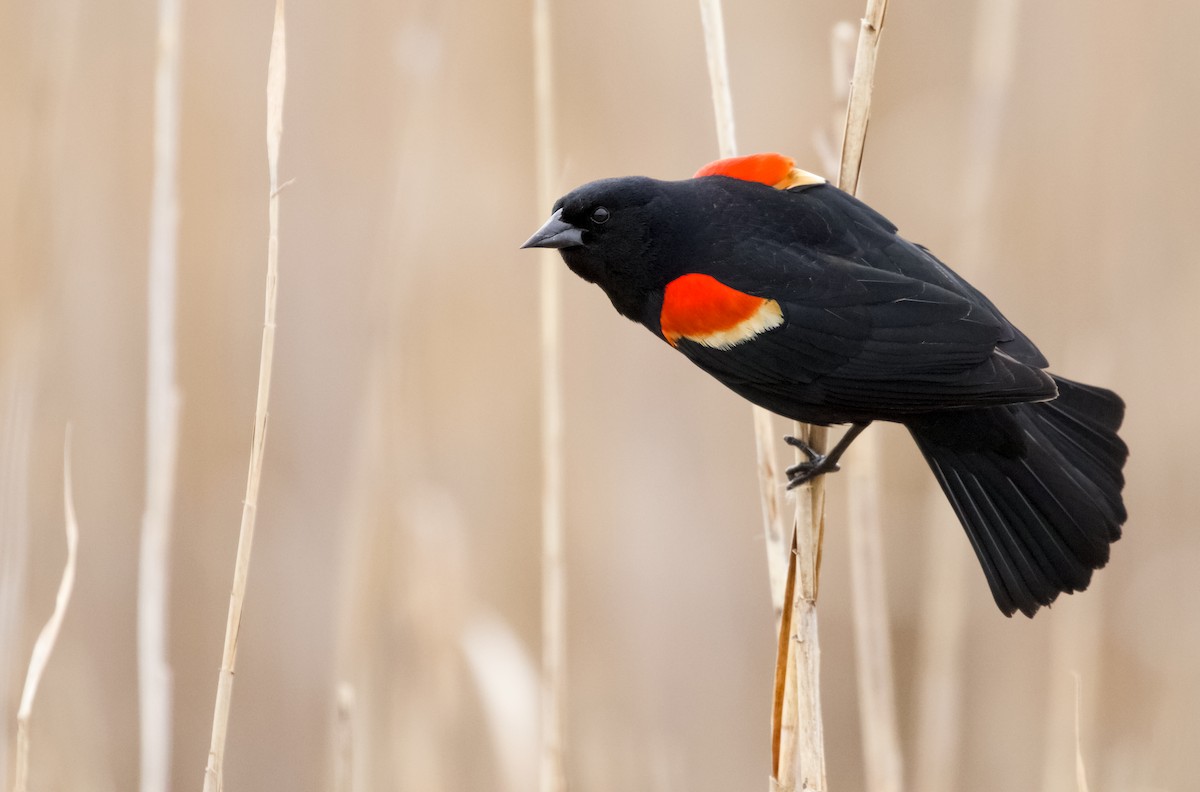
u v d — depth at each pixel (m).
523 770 8.80
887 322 6.92
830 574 12.45
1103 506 7.07
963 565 9.77
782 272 7.11
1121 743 10.54
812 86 12.66
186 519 11.34
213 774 6.39
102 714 10.43
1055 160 12.29
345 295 11.80
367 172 12.07
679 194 7.47
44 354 10.14
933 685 9.61
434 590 9.44
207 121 11.76
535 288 12.02
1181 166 12.05
